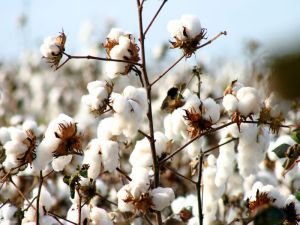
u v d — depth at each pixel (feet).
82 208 6.44
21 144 6.22
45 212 6.61
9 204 7.48
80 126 6.36
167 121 6.65
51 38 6.30
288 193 7.73
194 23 6.25
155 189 6.06
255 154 6.64
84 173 6.13
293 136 6.34
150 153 6.57
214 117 6.15
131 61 6.24
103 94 6.06
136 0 6.32
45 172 7.99
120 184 8.41
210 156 7.28
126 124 6.09
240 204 7.82
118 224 6.88
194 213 7.38
